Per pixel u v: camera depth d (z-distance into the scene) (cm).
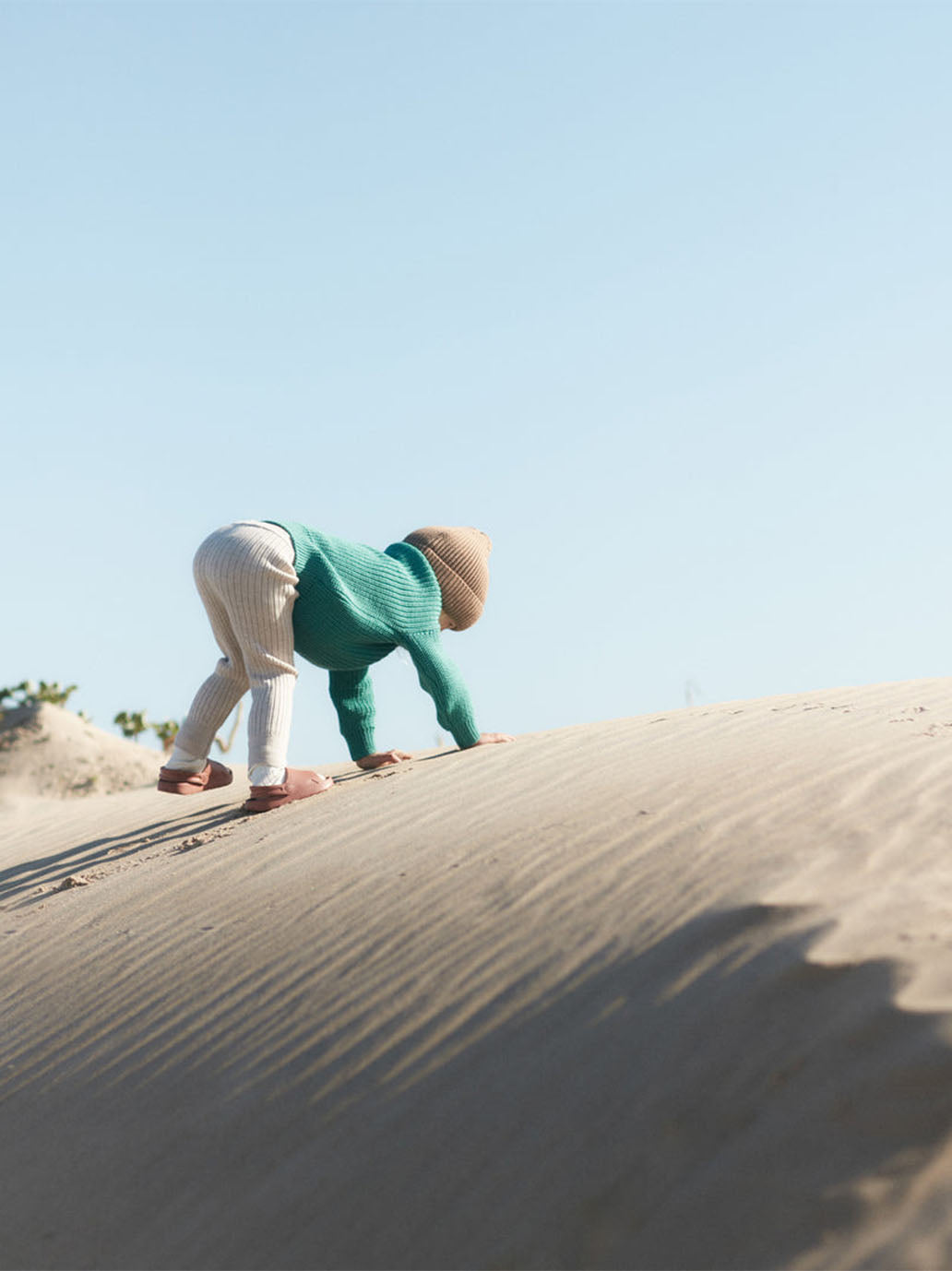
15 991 500
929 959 292
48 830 922
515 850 461
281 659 685
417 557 745
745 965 322
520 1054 328
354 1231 294
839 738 550
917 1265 221
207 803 832
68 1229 340
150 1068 398
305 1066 362
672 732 667
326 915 453
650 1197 266
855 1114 259
